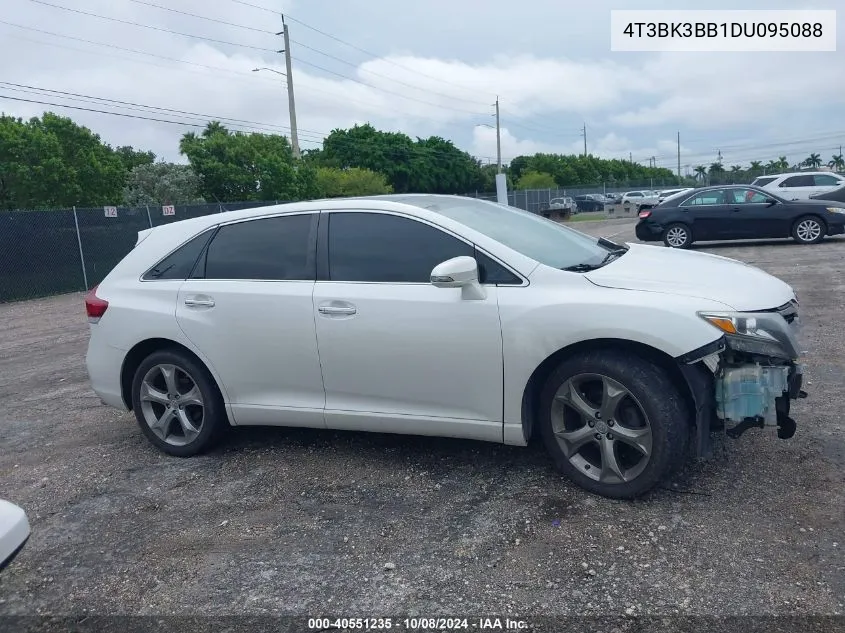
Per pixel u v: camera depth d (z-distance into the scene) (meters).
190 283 4.77
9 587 3.45
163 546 3.71
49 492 4.49
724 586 3.01
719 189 15.55
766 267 11.91
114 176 33.12
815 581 3.00
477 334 3.90
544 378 4.02
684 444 3.62
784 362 3.63
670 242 15.85
